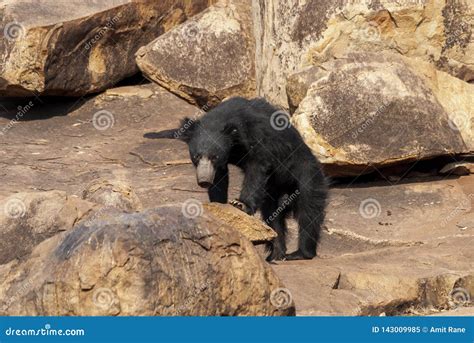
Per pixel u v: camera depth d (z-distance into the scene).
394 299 9.90
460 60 17.78
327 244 13.12
